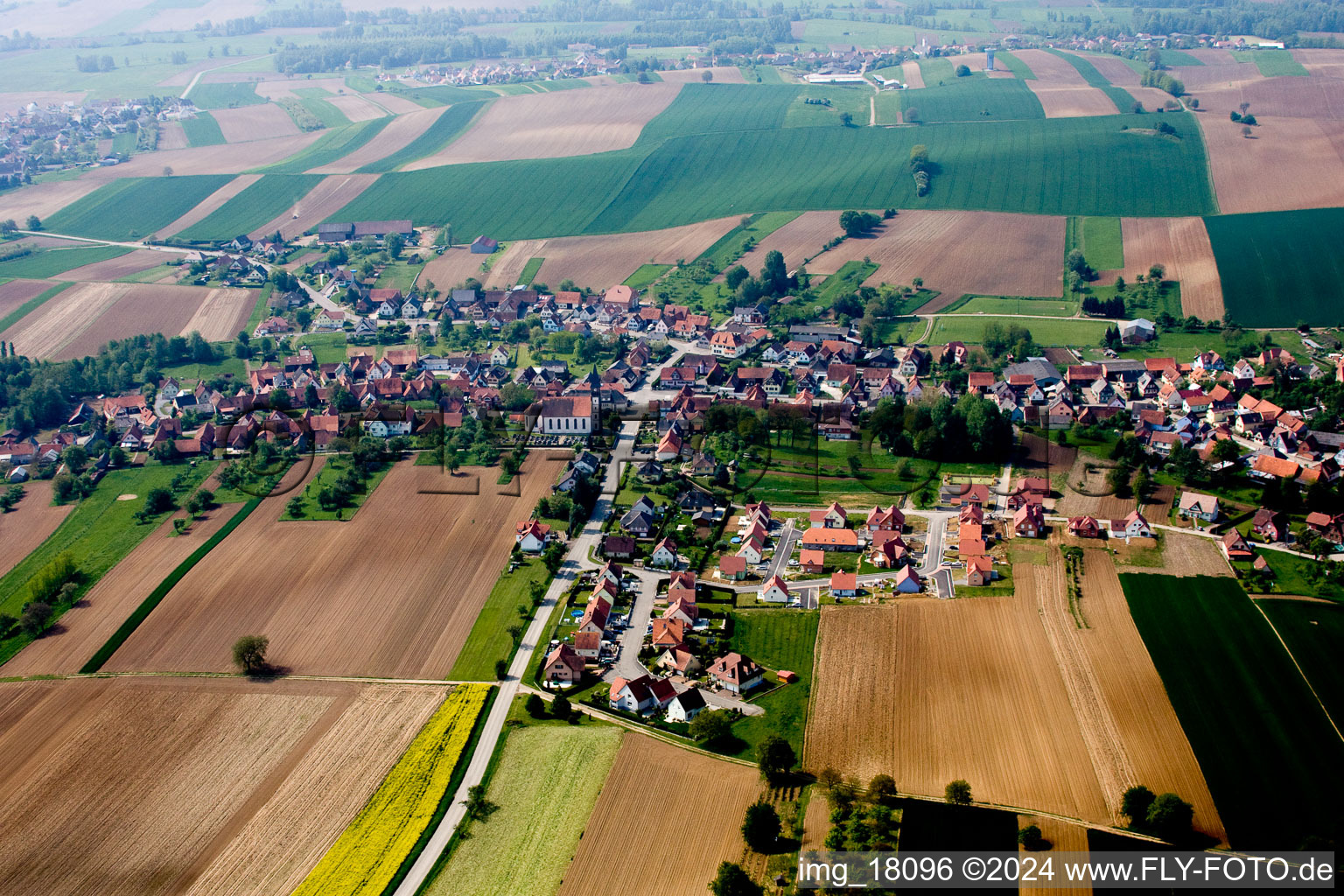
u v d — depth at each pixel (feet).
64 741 452.35
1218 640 497.05
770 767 409.08
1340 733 431.43
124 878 378.12
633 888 363.35
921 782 409.49
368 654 511.40
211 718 464.65
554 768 424.05
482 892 365.81
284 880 374.22
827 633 518.78
